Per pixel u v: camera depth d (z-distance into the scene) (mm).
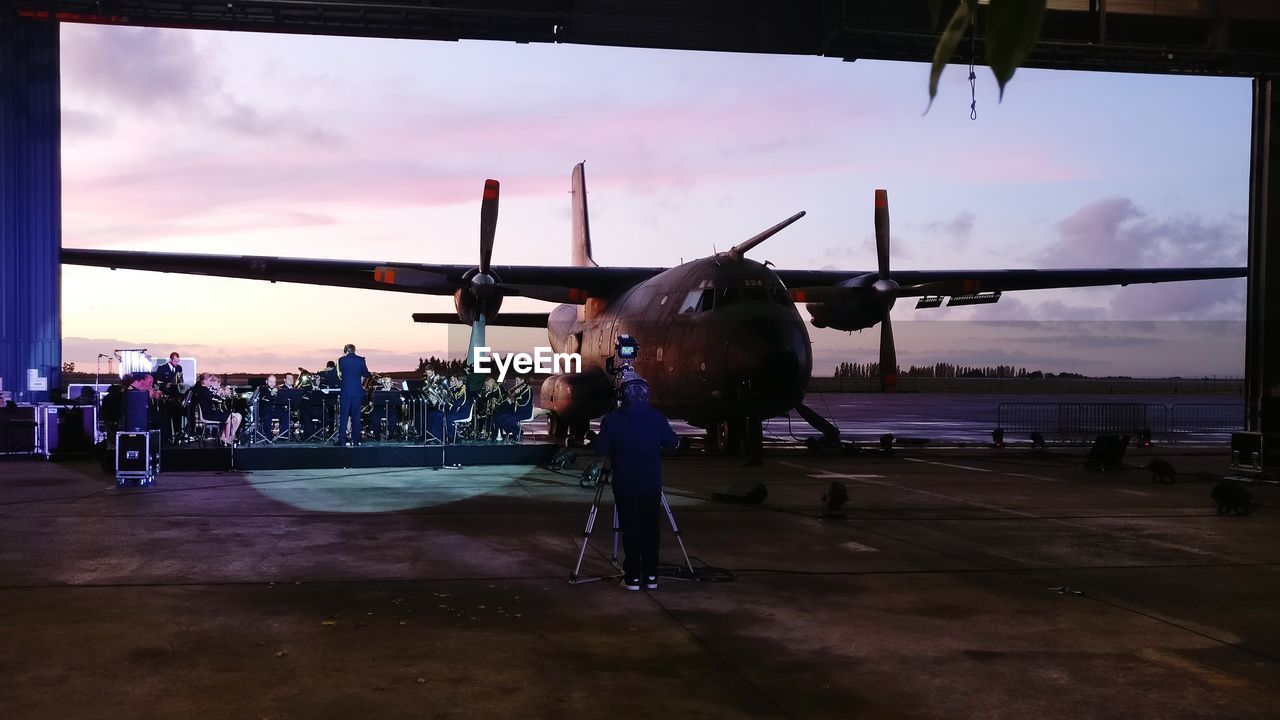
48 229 17125
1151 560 7910
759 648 5285
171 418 17188
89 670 4781
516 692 4508
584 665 4945
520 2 15445
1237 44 16375
